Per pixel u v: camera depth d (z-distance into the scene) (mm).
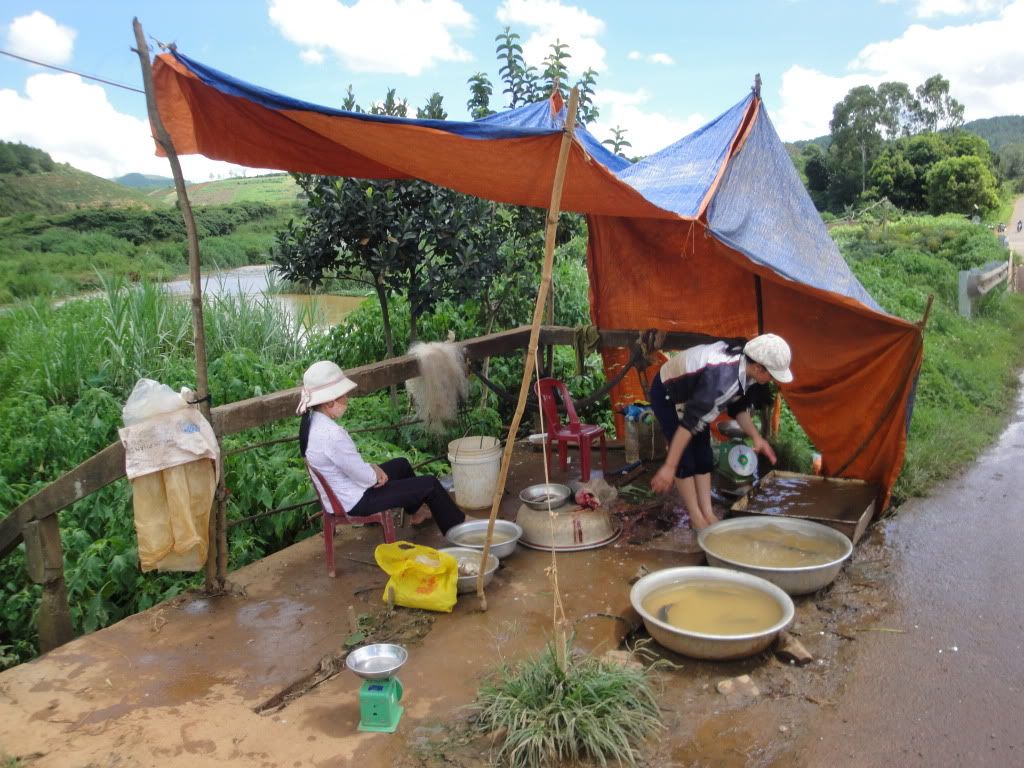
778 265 5082
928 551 4812
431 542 5090
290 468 6012
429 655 3660
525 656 3598
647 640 3594
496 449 5613
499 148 3943
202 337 4109
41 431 6309
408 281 7512
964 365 9898
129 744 3055
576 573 4496
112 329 8062
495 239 7551
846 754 2920
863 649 3688
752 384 4324
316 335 9305
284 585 4523
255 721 3197
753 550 4449
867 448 5477
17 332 9211
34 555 4277
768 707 3230
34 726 3197
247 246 28500
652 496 5719
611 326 6961
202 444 4039
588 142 6562
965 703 3223
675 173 5684
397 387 7914
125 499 5531
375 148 4297
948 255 21047
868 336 5316
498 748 2969
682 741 3016
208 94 4160
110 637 3977
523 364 8219
